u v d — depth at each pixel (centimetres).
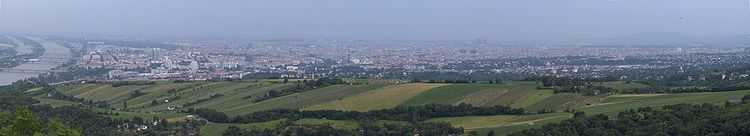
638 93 16000
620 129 10281
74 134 7888
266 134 12825
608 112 12438
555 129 10856
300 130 12950
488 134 11806
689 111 10744
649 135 9412
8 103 14700
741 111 9838
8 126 7431
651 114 11112
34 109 13800
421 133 12369
